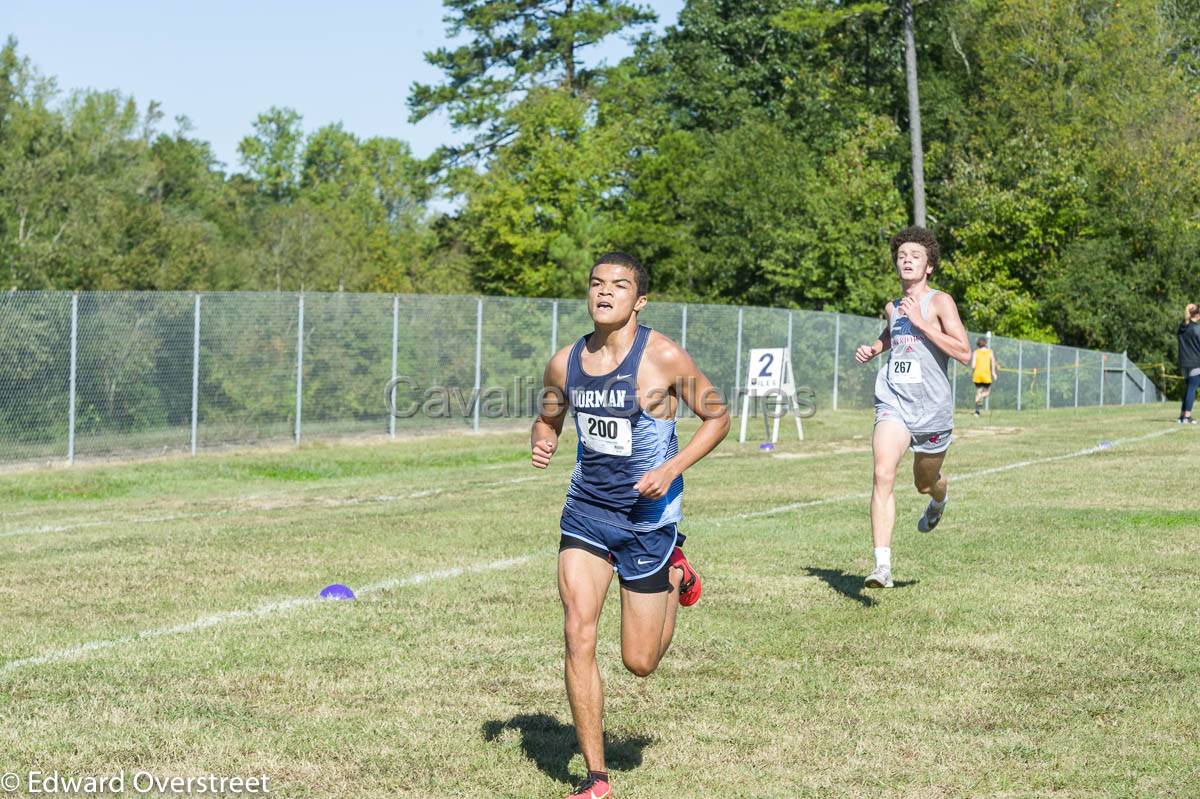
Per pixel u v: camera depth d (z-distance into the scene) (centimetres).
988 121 5088
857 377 3450
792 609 798
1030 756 523
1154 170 4700
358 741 553
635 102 5397
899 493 1419
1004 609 789
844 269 4256
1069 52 5031
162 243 3681
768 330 3130
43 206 3575
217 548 1087
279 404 2236
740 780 501
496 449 2230
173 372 2095
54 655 705
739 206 4425
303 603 841
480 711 599
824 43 5475
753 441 2373
